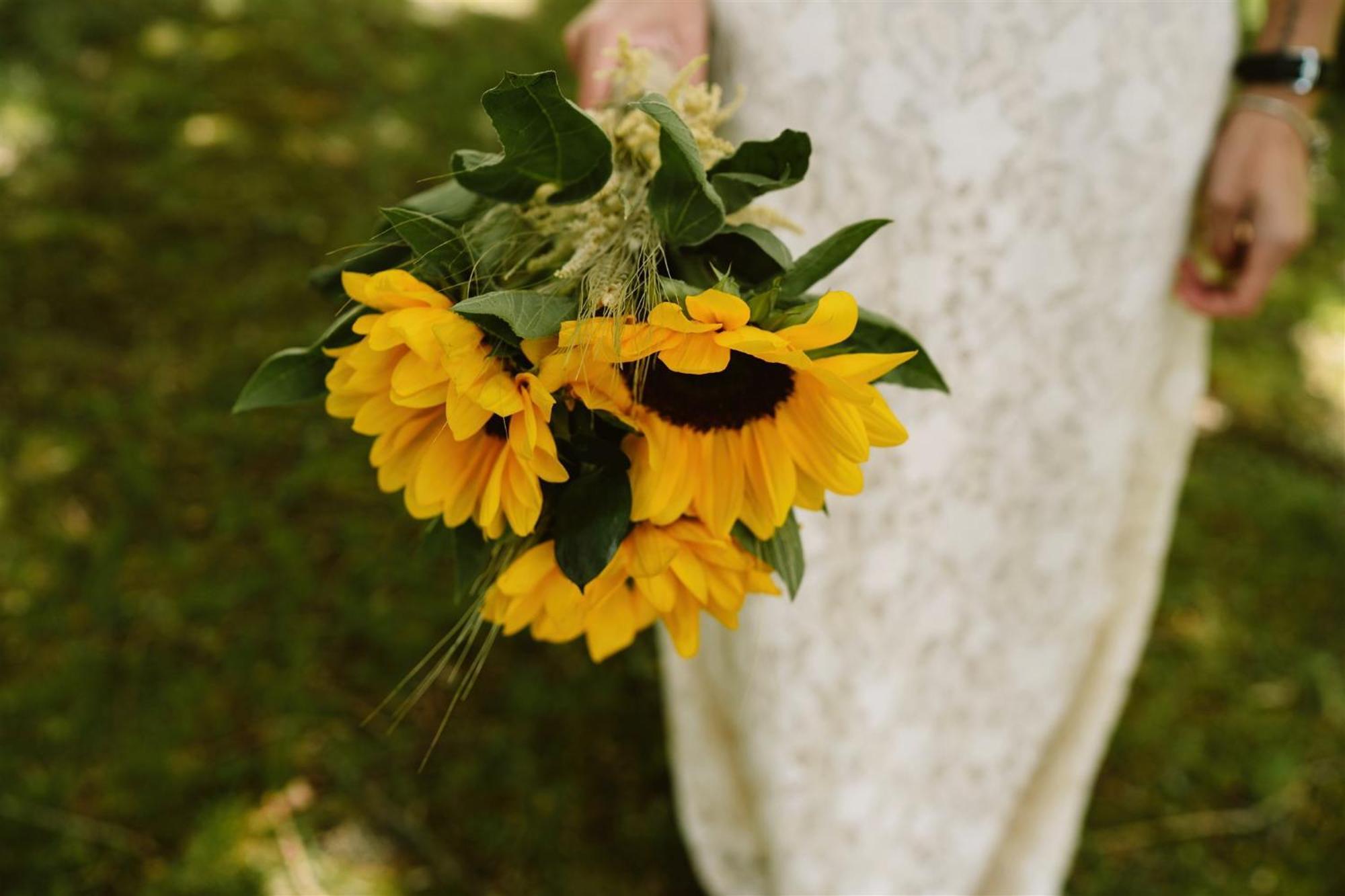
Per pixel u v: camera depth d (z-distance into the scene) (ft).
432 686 4.34
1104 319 3.14
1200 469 5.52
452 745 4.22
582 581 2.40
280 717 4.21
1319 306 6.88
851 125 2.96
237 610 4.45
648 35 2.96
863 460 2.40
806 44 2.94
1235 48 3.14
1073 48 2.90
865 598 3.23
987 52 2.89
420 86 7.54
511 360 2.35
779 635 3.23
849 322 2.31
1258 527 5.22
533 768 4.19
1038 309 3.07
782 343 2.25
